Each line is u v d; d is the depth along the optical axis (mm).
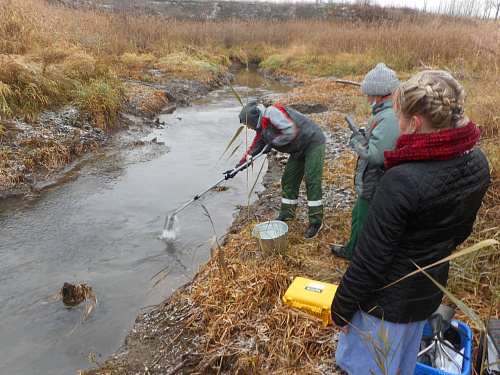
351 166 6043
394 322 1734
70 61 9258
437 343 2107
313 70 16500
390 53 14328
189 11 28656
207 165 6977
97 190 5875
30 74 7668
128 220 5020
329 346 2668
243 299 3189
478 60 10641
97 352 3037
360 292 1662
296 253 3875
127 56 14773
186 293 3557
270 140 3938
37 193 5727
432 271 1646
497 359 1988
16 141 6609
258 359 2664
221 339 2887
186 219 5062
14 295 3650
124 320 3354
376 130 2703
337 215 4570
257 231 3703
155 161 7129
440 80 1449
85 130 7809
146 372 2789
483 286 3068
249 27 23625
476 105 5859
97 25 15406
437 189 1458
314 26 23531
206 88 14156
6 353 3029
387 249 1547
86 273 3973
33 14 10219
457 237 1809
